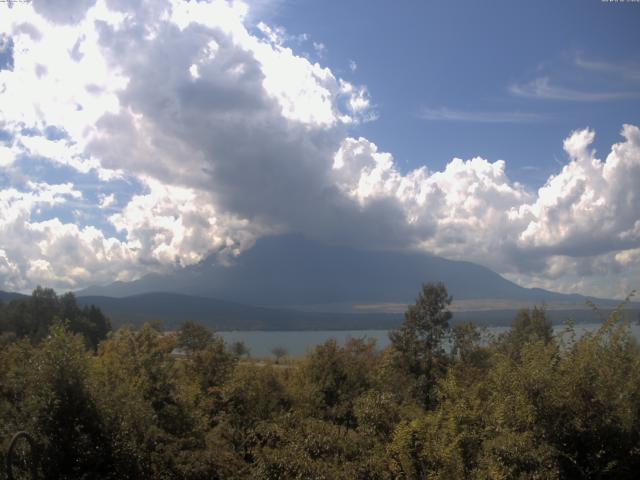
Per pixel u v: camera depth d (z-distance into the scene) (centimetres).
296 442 1012
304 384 2083
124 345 1588
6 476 922
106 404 1067
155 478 1092
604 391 785
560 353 884
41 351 1071
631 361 837
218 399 1700
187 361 1950
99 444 1035
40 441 1003
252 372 1825
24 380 1066
